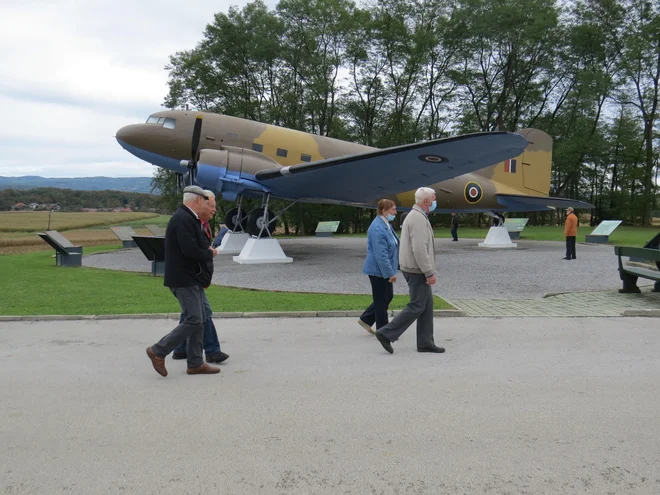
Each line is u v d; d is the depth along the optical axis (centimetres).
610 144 3784
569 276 1132
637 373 452
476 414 361
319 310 738
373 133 3791
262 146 1570
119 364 492
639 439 317
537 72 3691
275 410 371
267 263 1400
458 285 1007
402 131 3712
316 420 352
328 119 3647
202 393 409
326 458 295
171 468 284
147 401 391
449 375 453
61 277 1106
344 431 333
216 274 1170
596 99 3512
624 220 4281
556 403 381
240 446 312
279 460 293
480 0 3394
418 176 1404
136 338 592
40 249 2420
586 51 3634
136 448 309
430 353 527
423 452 302
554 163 3794
